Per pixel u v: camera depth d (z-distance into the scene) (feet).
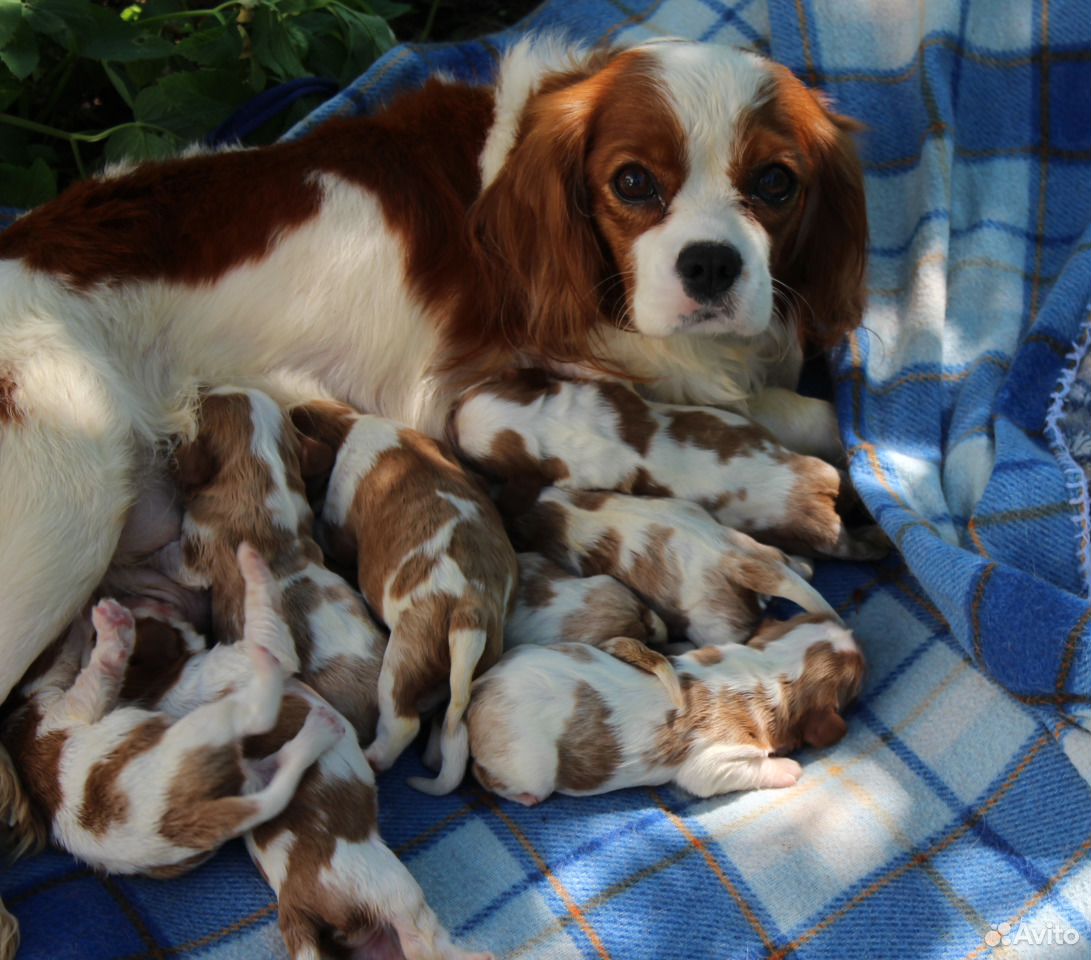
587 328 3.02
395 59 3.39
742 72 2.85
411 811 2.71
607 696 2.71
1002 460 2.97
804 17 3.41
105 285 2.88
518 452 3.02
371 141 3.05
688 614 2.92
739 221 2.85
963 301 3.29
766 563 2.88
